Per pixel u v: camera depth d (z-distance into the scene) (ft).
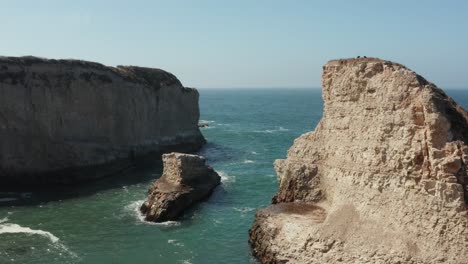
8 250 106.93
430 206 77.00
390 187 83.97
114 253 106.32
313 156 116.37
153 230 122.21
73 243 112.37
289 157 122.62
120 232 120.57
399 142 82.74
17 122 172.96
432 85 93.66
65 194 162.09
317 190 113.29
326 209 106.42
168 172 152.05
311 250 90.12
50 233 119.24
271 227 101.35
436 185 76.59
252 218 132.05
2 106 168.96
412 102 82.38
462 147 77.20
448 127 79.00
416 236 77.87
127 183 181.27
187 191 142.10
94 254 105.60
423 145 79.46
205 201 149.59
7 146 171.01
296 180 117.08
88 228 123.75
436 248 75.00
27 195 160.45
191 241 114.11
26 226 124.77
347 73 100.07
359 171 91.97
